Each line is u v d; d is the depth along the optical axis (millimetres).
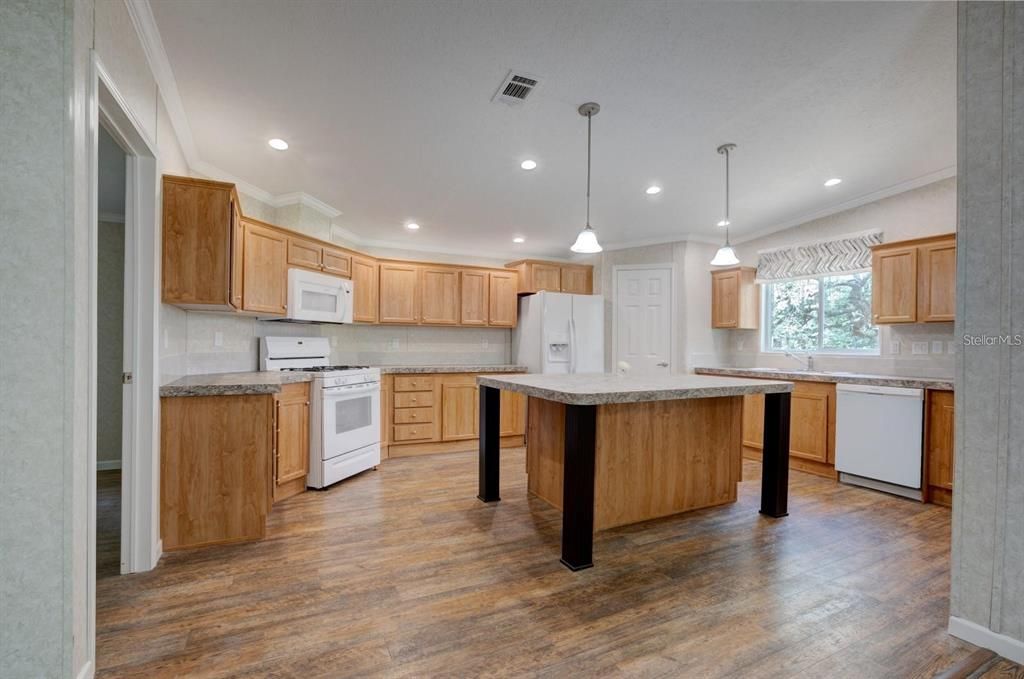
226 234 2428
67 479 1281
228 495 2439
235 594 1938
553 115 2717
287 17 1906
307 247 3775
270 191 3785
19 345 1233
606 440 2676
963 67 1714
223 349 3383
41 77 1251
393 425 4496
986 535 1656
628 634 1687
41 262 1254
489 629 1709
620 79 2383
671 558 2322
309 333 4363
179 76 2271
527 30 2020
